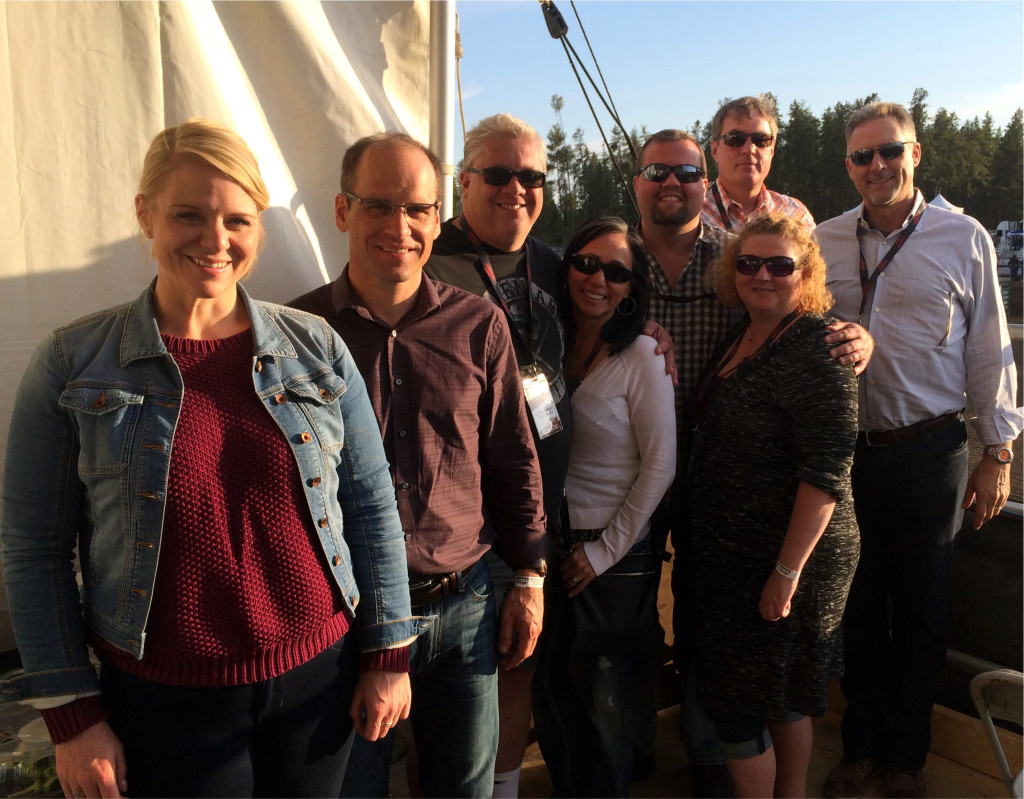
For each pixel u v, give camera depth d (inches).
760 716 81.6
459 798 71.1
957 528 99.5
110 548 47.6
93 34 74.7
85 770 47.5
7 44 71.2
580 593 84.2
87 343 48.1
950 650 110.3
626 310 85.2
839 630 84.5
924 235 100.0
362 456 56.4
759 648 81.2
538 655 85.8
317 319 56.8
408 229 62.4
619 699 88.2
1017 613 104.0
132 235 78.5
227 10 83.7
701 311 97.6
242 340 51.3
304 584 50.9
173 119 79.0
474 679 69.0
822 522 77.0
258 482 49.1
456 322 66.8
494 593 76.7
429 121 98.3
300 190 90.1
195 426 47.9
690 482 87.4
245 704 50.0
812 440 77.1
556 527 84.1
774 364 80.4
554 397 80.9
